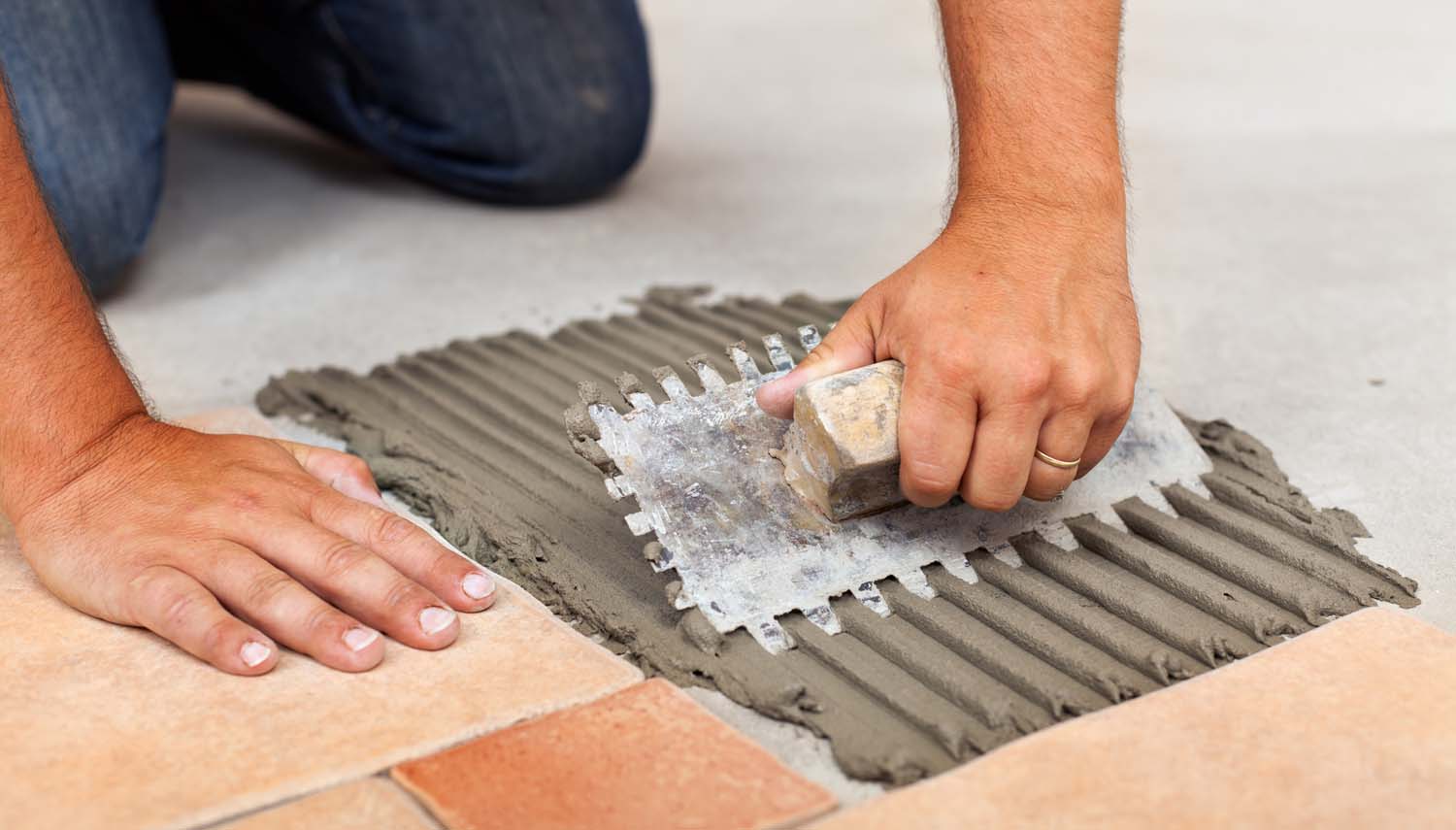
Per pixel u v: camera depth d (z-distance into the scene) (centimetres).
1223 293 224
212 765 107
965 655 124
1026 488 129
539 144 274
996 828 98
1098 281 128
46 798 103
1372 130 323
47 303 131
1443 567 138
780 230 267
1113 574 136
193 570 124
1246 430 172
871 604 130
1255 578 133
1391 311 212
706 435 135
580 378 189
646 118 288
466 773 106
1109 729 109
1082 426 124
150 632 126
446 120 277
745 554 130
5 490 133
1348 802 100
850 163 315
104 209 221
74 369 133
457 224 277
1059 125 134
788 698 118
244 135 344
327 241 268
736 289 233
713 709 120
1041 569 138
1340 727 108
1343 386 185
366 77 281
